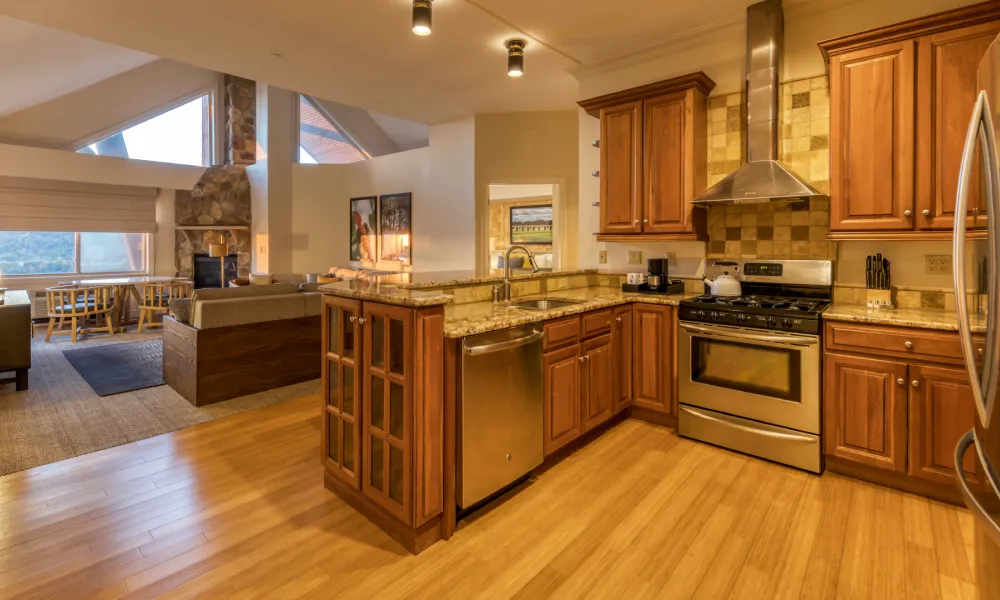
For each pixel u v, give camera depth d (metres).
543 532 2.02
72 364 4.80
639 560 1.84
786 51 2.99
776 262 3.05
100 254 7.84
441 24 3.19
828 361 2.46
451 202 6.09
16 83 6.20
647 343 3.13
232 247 8.59
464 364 2.00
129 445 2.89
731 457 2.71
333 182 8.06
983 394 1.20
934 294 2.57
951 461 2.15
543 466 2.59
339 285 2.41
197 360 3.56
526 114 5.47
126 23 3.17
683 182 3.15
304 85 4.43
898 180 2.39
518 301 3.10
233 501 2.27
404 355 1.90
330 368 2.37
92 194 7.53
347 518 2.13
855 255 2.83
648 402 3.15
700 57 3.36
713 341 2.82
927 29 2.29
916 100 2.34
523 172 5.51
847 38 2.47
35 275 7.30
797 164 2.99
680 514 2.15
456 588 1.70
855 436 2.40
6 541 1.94
